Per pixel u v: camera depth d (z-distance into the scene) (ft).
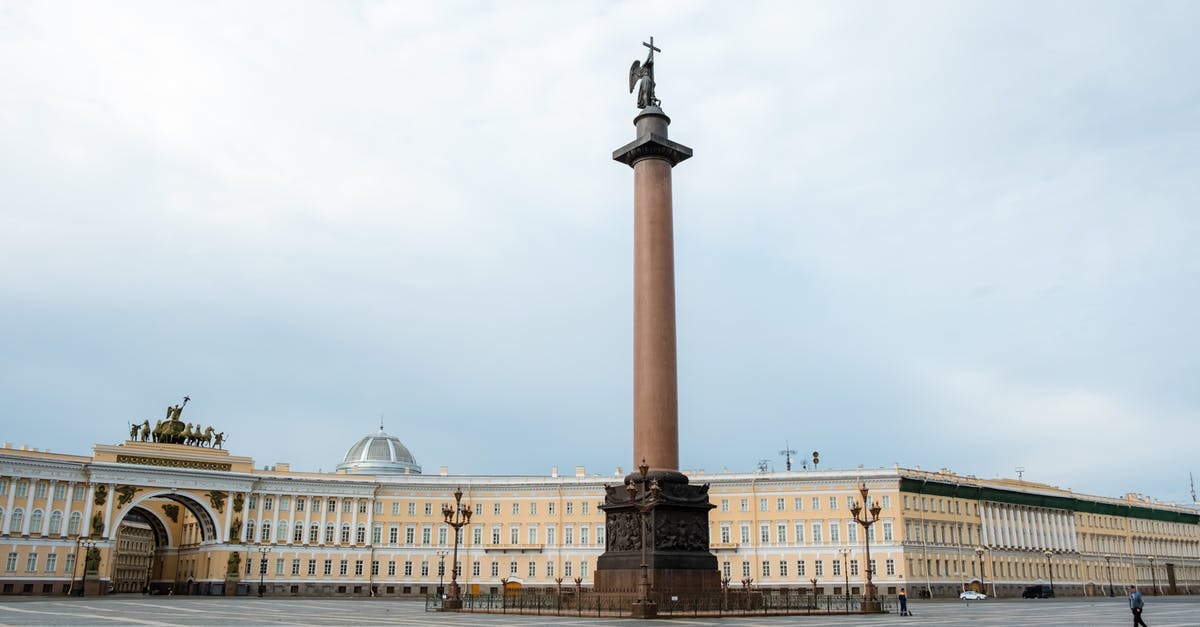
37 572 334.03
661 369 171.01
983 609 223.30
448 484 397.39
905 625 137.28
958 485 379.55
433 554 390.42
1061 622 149.38
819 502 363.76
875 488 357.82
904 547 348.38
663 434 169.07
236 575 364.79
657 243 176.86
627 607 159.53
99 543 345.51
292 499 383.45
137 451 359.66
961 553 374.43
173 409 381.19
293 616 168.76
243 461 382.83
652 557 161.99
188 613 179.83
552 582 378.73
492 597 205.05
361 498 392.88
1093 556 451.53
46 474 341.41
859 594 347.56
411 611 196.24
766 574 362.53
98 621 143.95
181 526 412.57
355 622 145.07
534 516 388.57
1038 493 422.00
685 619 146.30
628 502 168.66
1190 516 529.86
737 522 371.76
